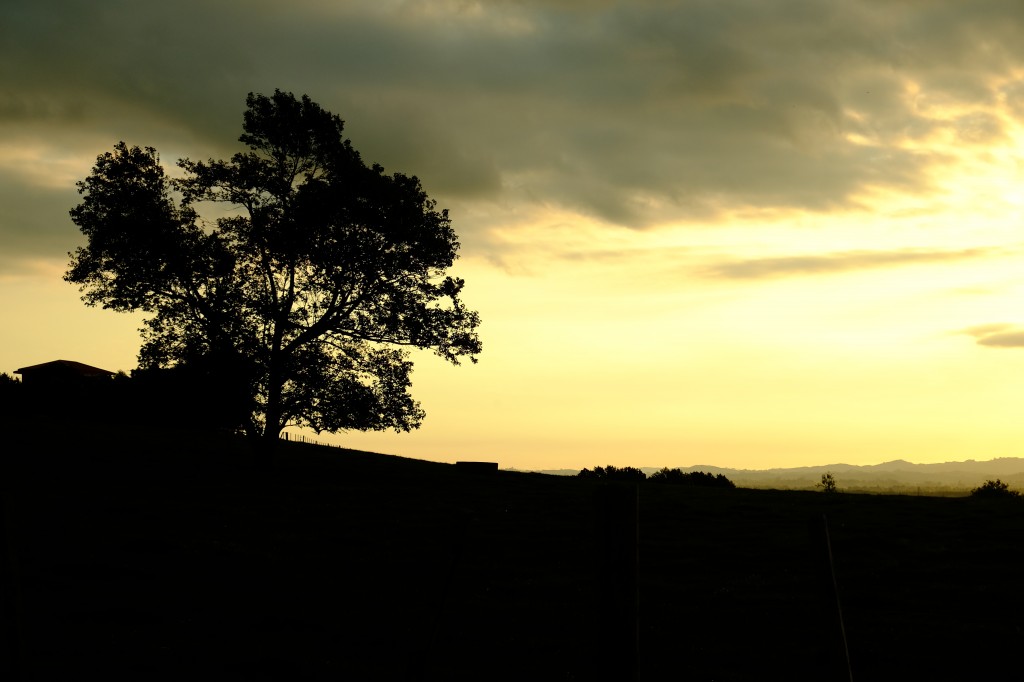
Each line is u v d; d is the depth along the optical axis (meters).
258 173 53.38
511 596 21.39
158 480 45.81
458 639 17.47
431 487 49.19
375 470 59.97
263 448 53.31
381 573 23.95
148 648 16.03
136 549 25.69
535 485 53.56
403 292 54.62
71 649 15.70
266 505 37.81
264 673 14.86
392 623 18.66
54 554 24.33
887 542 29.45
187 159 52.91
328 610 19.66
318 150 54.41
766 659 16.27
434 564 25.25
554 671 15.39
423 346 54.41
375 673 15.05
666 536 31.33
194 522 31.77
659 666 15.88
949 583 22.73
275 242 51.47
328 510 36.84
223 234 54.03
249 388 52.84
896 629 18.17
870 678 15.09
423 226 54.66
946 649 16.64
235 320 51.12
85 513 32.59
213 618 18.56
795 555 27.25
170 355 51.38
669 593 21.94
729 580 23.55
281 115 53.16
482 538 30.16
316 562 25.22
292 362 52.72
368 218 52.69
